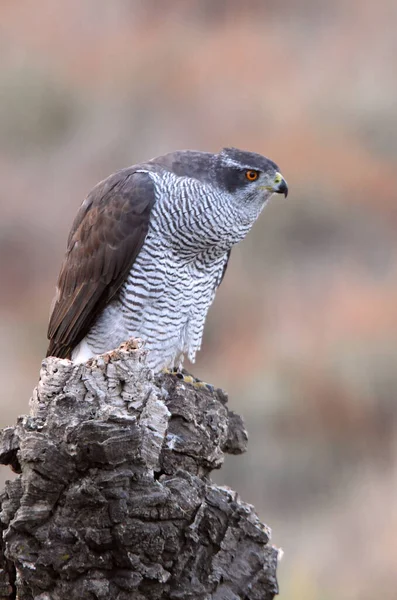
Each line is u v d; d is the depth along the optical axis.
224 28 36.03
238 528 5.89
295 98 31.48
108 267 8.34
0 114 30.56
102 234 8.35
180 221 8.22
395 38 34.38
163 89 32.28
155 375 6.38
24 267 25.92
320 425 17.22
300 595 11.26
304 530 13.38
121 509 5.43
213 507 5.78
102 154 30.17
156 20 36.66
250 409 17.14
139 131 30.80
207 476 6.33
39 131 30.66
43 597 5.49
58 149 30.41
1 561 5.72
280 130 29.83
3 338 20.98
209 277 8.64
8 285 25.08
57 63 32.66
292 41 35.28
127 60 33.31
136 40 34.81
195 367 19.97
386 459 15.81
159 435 5.61
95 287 8.41
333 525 13.22
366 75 32.28
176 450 6.12
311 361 18.39
